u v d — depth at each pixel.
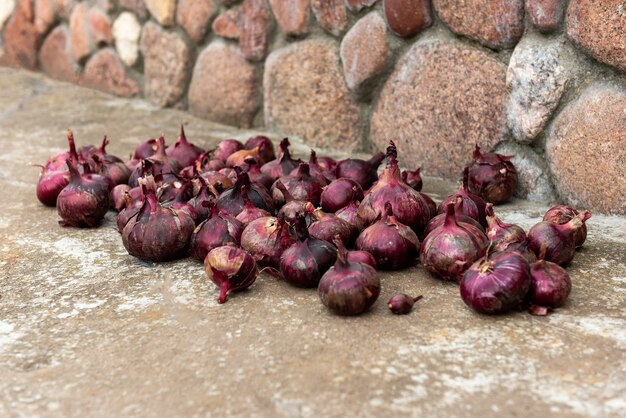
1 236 1.00
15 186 1.23
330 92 1.36
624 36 0.91
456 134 1.15
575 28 0.96
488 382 0.62
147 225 0.87
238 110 1.55
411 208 0.87
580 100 0.98
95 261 0.90
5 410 0.61
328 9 1.32
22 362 0.68
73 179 1.00
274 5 1.43
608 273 0.81
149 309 0.77
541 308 0.72
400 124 1.24
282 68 1.44
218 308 0.76
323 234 0.85
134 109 1.77
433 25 1.17
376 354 0.67
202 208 0.93
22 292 0.83
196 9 1.61
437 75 1.16
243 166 1.04
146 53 1.80
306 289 0.80
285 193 0.97
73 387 0.64
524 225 0.97
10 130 1.61
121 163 1.13
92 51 1.98
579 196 1.00
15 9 2.23
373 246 0.82
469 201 0.90
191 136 1.50
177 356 0.68
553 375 0.63
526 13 1.02
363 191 0.99
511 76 1.04
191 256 0.90
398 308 0.73
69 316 0.77
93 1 1.94
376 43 1.24
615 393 0.60
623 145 0.94
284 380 0.63
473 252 0.78
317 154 1.35
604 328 0.70
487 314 0.73
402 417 0.58
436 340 0.68
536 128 1.03
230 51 1.55
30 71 2.24
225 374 0.65
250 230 0.85
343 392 0.61
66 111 1.77
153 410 0.61
